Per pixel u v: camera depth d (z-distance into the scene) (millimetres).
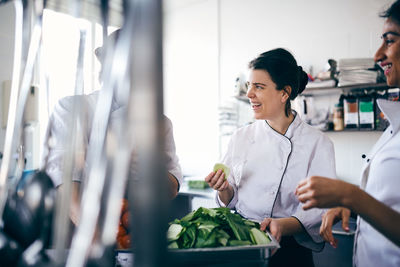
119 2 336
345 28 2621
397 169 760
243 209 1234
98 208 343
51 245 439
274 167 1180
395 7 712
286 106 1189
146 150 257
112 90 332
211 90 3322
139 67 262
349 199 592
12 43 2043
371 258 831
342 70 2371
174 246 736
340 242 1998
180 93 3508
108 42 348
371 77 2262
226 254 686
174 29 3541
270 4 2994
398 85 759
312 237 1013
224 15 3248
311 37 2783
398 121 829
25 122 535
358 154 2586
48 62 520
